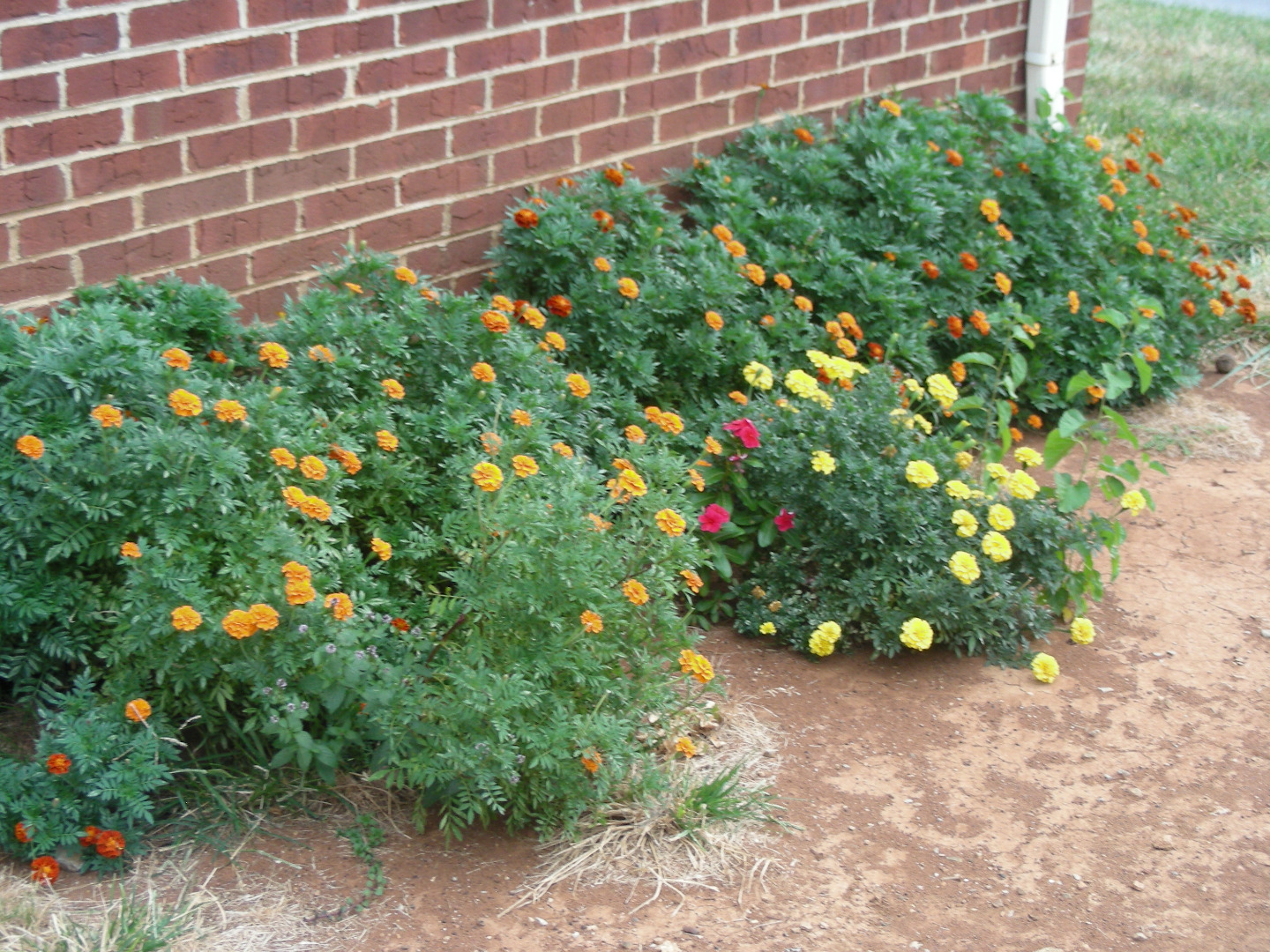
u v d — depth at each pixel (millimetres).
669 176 5133
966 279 5172
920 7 5824
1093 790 3373
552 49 4625
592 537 3135
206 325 3658
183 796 3043
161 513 3041
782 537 4129
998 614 3807
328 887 2879
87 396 3107
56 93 3498
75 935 2617
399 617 3312
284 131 4016
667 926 2844
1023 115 6504
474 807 2906
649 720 3375
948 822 3229
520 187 4719
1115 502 4859
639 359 4273
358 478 3555
